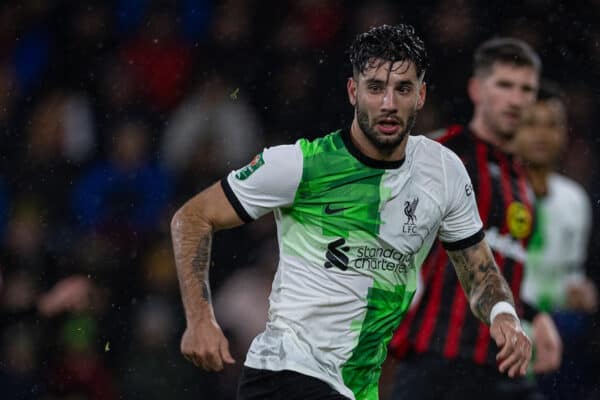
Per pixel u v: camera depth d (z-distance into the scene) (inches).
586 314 1099.3
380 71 525.7
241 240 1067.9
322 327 543.5
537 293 820.6
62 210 1108.5
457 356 721.0
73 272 1014.4
